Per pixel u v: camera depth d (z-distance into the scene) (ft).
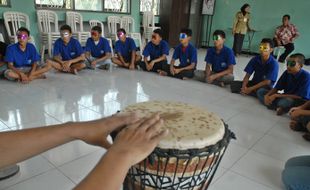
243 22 22.07
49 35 15.02
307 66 19.47
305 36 21.65
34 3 15.55
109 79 12.08
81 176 4.89
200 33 26.96
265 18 23.17
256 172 5.38
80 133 1.85
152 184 2.24
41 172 4.95
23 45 11.05
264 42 10.03
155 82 12.05
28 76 10.96
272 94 9.18
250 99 10.35
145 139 1.58
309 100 7.77
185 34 12.55
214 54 12.15
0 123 6.91
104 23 19.44
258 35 23.76
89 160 5.40
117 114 2.12
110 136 1.90
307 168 4.67
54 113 7.77
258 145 6.56
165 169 2.11
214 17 26.23
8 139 1.72
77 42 13.08
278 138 7.02
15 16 14.69
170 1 23.41
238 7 24.59
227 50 11.84
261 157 5.98
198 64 17.63
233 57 11.82
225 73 11.82
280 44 20.10
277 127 7.75
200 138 2.13
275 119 8.38
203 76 12.52
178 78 13.01
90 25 18.11
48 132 1.80
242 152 6.15
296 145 6.67
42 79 11.46
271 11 22.76
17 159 1.72
